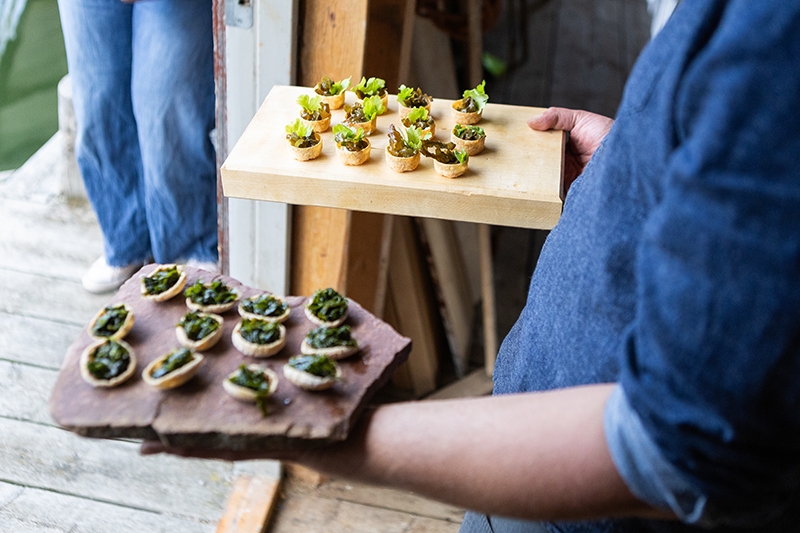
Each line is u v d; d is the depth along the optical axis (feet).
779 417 2.65
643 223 3.04
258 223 5.77
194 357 3.36
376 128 4.91
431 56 8.73
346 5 5.23
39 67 13.37
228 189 4.51
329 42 5.37
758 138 2.55
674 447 2.69
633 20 17.08
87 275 8.93
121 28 7.53
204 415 3.22
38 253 9.39
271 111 4.90
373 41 6.37
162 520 6.66
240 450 3.22
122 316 3.52
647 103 2.99
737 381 2.60
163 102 7.43
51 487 6.79
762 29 2.57
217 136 5.61
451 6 9.59
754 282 2.55
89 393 3.28
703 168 2.59
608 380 3.16
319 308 3.64
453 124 4.91
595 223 3.21
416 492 3.08
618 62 15.35
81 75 7.79
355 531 6.79
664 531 3.20
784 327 2.55
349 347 3.43
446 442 3.01
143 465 7.08
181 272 3.75
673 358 2.65
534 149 4.66
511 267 10.57
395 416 3.16
